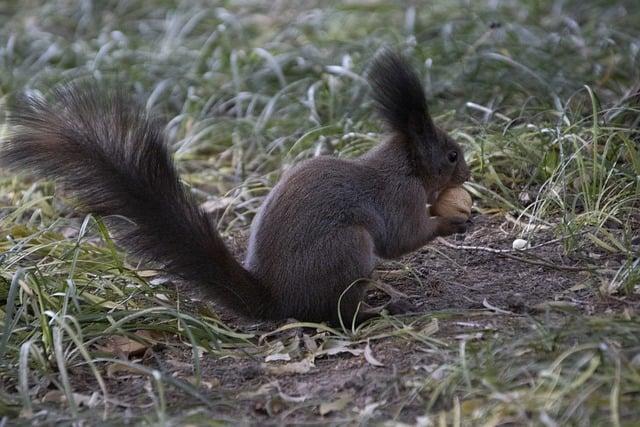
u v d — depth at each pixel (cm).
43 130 968
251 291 968
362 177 1008
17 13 2217
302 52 1762
